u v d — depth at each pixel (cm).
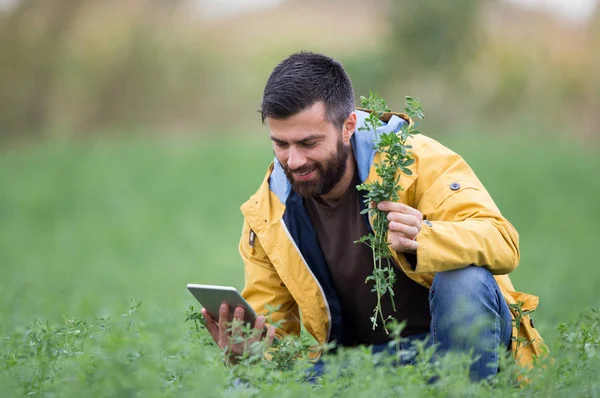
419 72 3522
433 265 461
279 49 3719
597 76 3325
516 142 2819
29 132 3506
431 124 3328
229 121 3572
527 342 494
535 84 3369
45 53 3534
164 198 2152
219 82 3638
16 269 1424
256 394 405
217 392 404
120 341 420
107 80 3556
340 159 491
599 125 3231
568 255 1398
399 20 3522
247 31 3866
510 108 3372
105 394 395
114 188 2262
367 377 402
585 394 418
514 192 2073
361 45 3756
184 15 3688
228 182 2311
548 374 412
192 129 3516
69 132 3475
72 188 2273
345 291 524
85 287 1195
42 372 448
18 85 3522
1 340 585
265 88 494
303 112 476
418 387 396
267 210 520
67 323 511
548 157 2525
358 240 500
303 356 456
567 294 953
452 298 464
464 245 460
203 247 1612
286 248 513
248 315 485
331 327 527
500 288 508
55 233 1823
